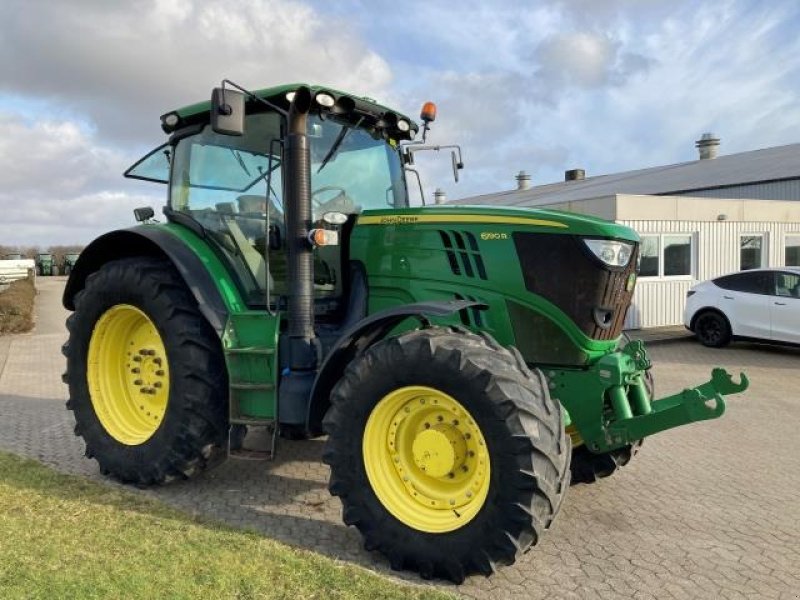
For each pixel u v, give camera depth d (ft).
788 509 14.17
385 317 11.62
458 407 10.63
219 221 14.92
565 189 87.35
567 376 12.69
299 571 10.39
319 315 14.11
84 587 9.47
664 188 80.89
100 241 16.03
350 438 11.35
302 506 13.74
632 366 12.81
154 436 14.26
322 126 14.61
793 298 37.24
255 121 14.49
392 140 16.49
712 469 16.97
